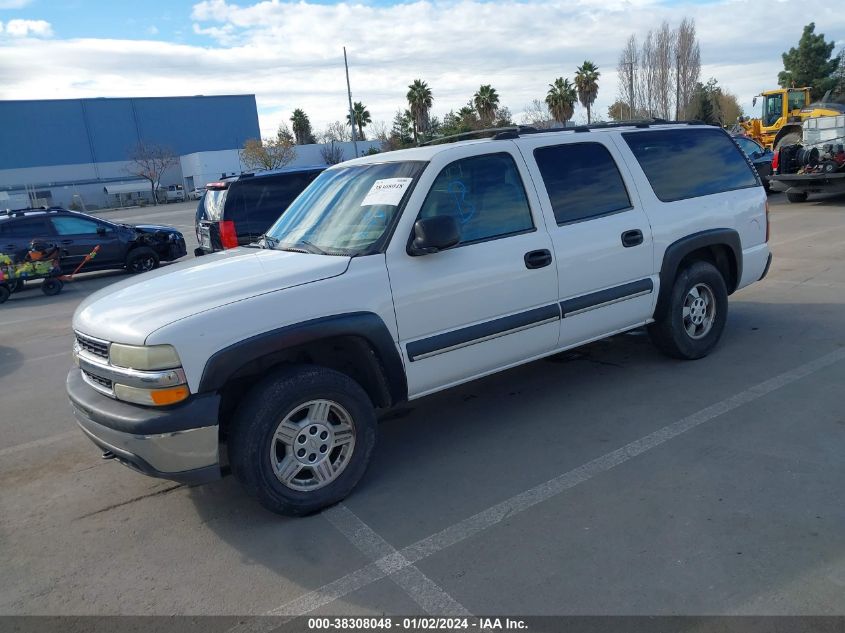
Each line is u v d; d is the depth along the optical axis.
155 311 3.50
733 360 5.63
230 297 3.54
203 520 3.82
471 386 5.64
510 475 4.02
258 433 3.50
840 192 15.07
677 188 5.39
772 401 4.72
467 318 4.21
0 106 73.62
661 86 48.09
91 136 78.25
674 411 4.71
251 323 3.46
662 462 3.99
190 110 83.50
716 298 5.63
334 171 5.05
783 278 8.54
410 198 4.08
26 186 71.25
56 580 3.35
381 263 3.90
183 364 3.30
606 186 4.96
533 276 4.44
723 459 3.96
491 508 3.66
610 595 2.86
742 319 6.84
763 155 18.75
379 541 3.45
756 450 4.03
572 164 4.83
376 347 3.83
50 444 5.21
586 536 3.30
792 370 5.29
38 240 13.71
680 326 5.41
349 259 3.87
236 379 3.69
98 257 15.03
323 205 4.66
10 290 13.52
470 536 3.41
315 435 3.71
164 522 3.84
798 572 2.90
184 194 70.31
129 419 3.35
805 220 13.42
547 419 4.80
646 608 2.76
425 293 4.01
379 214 4.15
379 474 4.20
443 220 3.84
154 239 15.85
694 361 5.68
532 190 4.55
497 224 4.38
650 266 5.11
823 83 54.59
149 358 3.30
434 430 4.81
